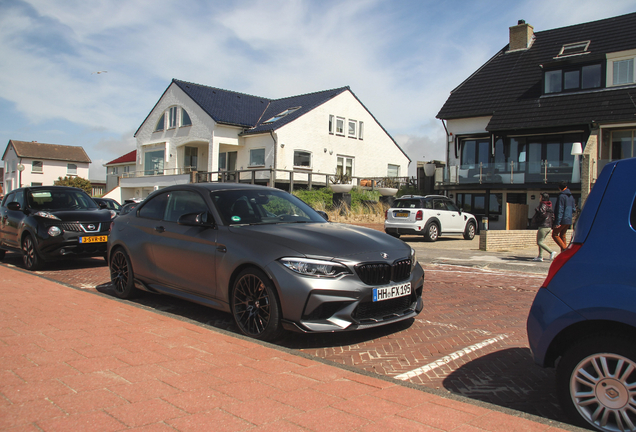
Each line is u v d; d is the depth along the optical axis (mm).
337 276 3969
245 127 30234
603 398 2520
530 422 2410
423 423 2344
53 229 8141
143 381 2805
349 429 2246
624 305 2453
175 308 5664
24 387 2674
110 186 50406
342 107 31656
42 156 57688
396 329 4887
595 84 21484
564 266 2754
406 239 17000
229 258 4438
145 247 5582
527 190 21641
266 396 2629
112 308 4773
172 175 31500
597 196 2771
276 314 4016
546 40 26141
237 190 5383
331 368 3162
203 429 2199
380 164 34438
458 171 23266
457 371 3689
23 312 4523
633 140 20609
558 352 2836
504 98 23797
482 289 7199
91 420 2271
